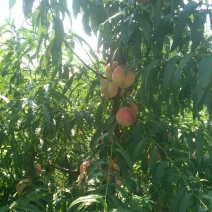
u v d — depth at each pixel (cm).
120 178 63
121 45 75
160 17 66
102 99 83
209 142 84
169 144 70
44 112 75
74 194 76
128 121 73
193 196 58
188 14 58
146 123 75
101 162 65
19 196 80
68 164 104
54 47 68
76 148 104
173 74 57
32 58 88
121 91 81
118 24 72
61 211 74
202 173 87
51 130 82
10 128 74
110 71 76
